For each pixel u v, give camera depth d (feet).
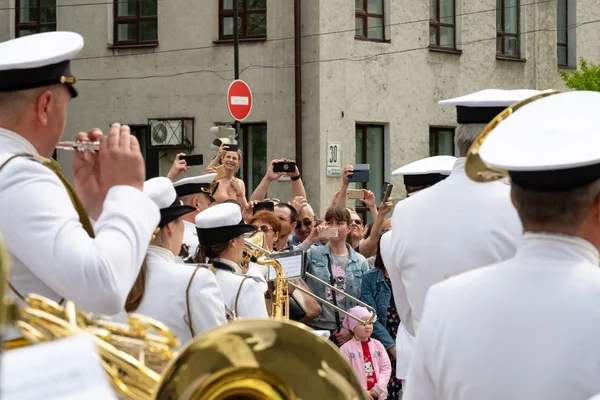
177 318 14.93
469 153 9.50
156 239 15.42
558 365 8.21
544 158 8.43
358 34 69.92
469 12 76.54
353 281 28.30
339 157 68.13
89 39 73.05
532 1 81.66
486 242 12.62
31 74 10.14
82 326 8.63
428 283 13.17
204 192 22.66
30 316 7.84
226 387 8.59
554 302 8.39
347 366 8.51
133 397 8.46
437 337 8.92
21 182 9.62
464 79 76.23
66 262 9.35
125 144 10.33
